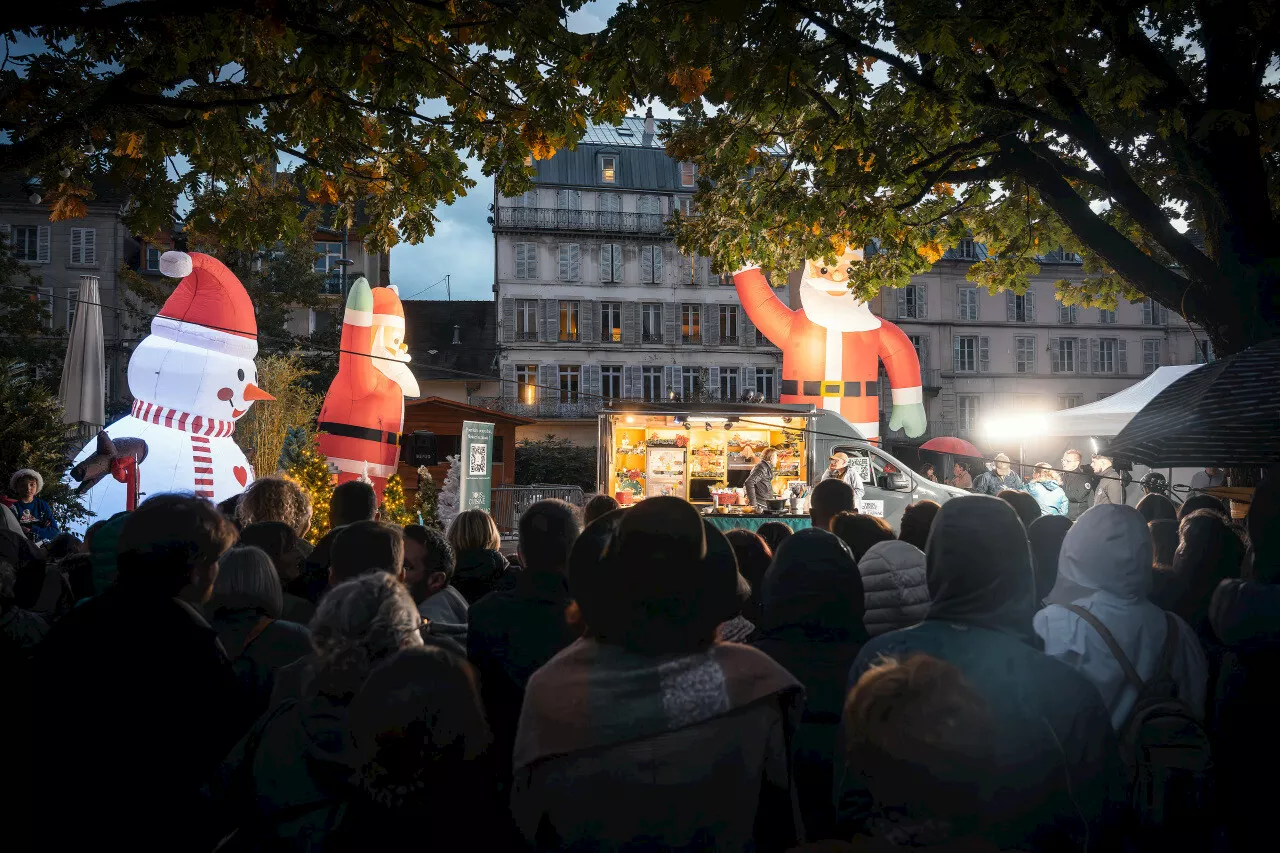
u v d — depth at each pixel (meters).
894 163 9.60
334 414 15.66
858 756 1.57
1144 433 4.25
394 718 1.80
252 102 6.41
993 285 13.06
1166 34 8.21
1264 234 7.06
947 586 2.19
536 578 2.87
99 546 3.76
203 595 2.57
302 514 4.40
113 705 2.28
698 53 6.21
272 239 7.66
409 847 1.81
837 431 15.12
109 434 11.27
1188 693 2.54
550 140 7.30
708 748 1.73
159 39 6.31
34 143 5.73
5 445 9.19
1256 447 3.80
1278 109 7.80
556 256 51.97
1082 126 7.94
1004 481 14.27
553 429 51.62
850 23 7.30
